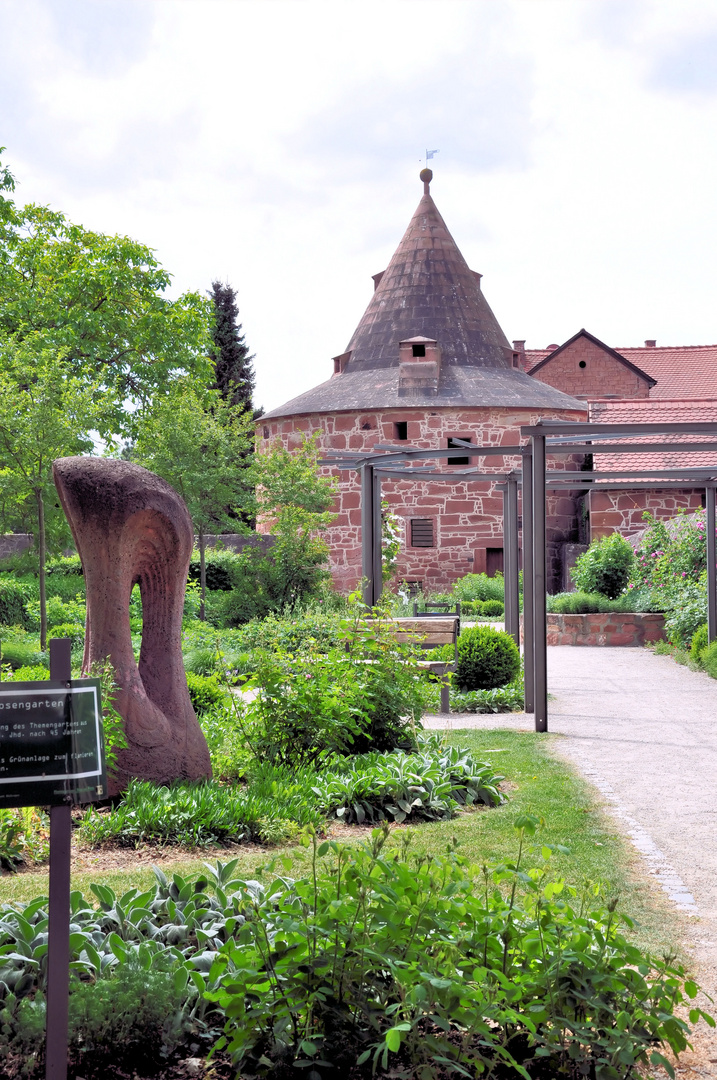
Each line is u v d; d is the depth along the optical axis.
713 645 15.42
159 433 25.58
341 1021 2.89
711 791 7.20
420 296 35.16
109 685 6.02
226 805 5.90
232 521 26.34
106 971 3.17
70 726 2.74
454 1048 2.80
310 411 32.69
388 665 8.27
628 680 14.51
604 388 41.75
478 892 4.54
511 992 2.84
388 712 8.09
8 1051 2.90
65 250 27.91
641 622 20.41
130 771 6.26
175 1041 3.04
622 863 5.33
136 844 5.52
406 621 12.51
